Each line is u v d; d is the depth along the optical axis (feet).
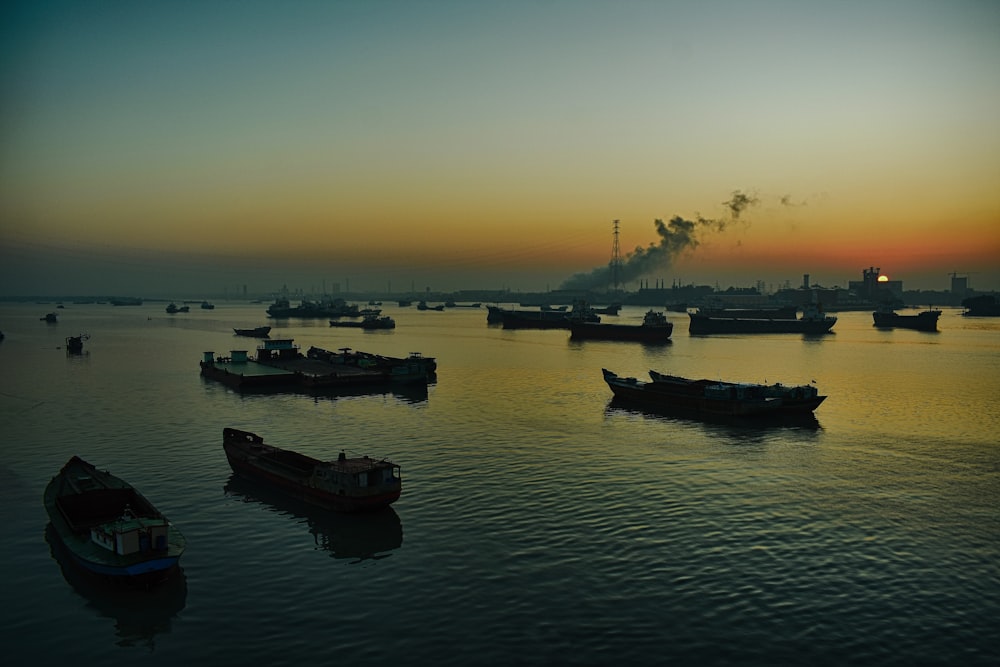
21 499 212.23
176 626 135.33
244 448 244.63
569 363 593.42
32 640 131.13
